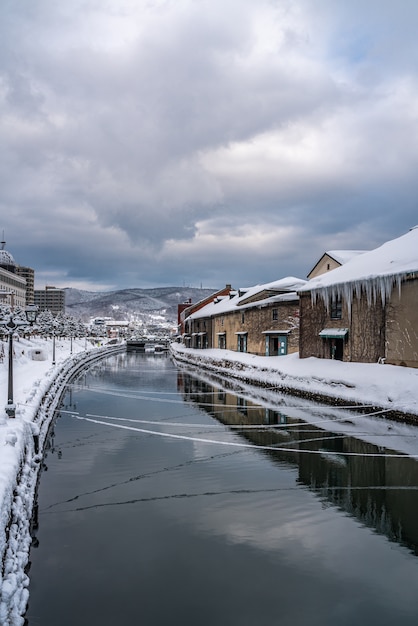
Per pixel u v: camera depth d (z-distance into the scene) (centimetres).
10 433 1083
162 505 1095
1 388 2533
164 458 1515
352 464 1443
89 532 946
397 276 2428
